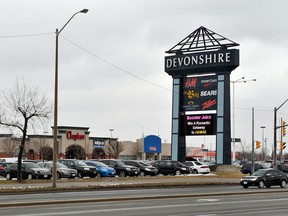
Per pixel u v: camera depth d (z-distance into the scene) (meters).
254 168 62.81
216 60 54.06
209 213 17.84
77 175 43.78
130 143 105.12
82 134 88.75
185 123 56.38
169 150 110.31
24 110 42.38
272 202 23.03
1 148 83.50
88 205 20.45
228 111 53.69
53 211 17.72
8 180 38.34
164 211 18.22
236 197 26.11
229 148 53.62
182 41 57.62
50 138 84.44
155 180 41.47
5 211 17.66
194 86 55.97
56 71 31.05
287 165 70.19
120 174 47.41
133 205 20.59
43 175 40.25
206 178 46.19
